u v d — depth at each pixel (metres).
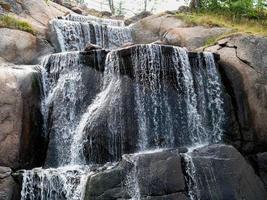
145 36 16.45
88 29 15.42
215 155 10.02
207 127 11.95
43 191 9.46
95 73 11.64
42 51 14.07
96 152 10.76
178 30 15.56
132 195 9.09
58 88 11.71
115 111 10.97
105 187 9.12
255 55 12.63
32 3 16.23
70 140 11.16
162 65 11.54
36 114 11.22
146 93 11.28
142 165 9.31
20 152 10.40
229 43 13.23
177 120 11.51
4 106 10.41
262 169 11.74
